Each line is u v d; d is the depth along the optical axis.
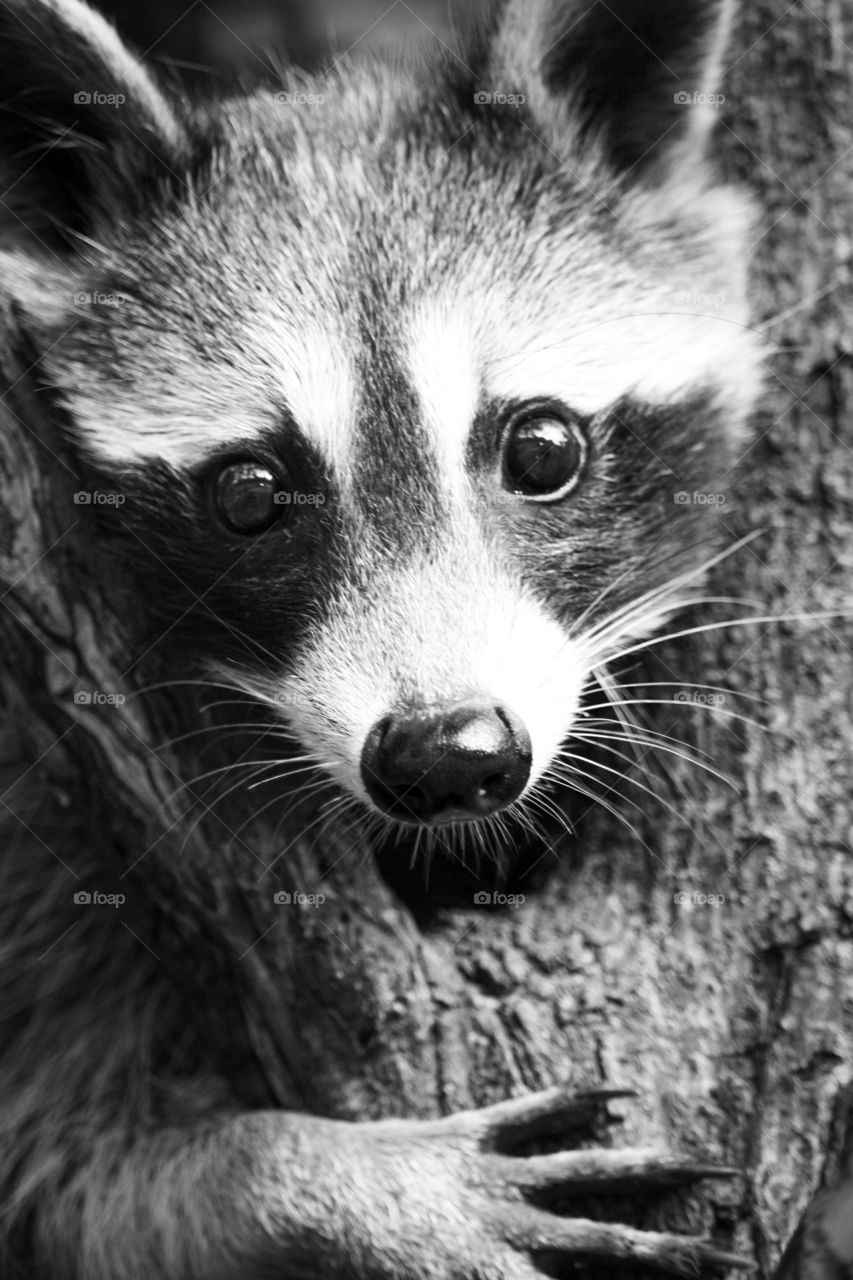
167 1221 3.60
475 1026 3.12
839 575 3.41
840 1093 3.02
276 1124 3.37
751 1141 3.03
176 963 3.25
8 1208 3.97
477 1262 3.08
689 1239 2.96
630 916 3.21
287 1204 3.27
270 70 4.30
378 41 4.62
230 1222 3.40
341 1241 3.21
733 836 3.24
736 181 3.78
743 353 3.71
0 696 3.09
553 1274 3.11
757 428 3.64
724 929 3.17
